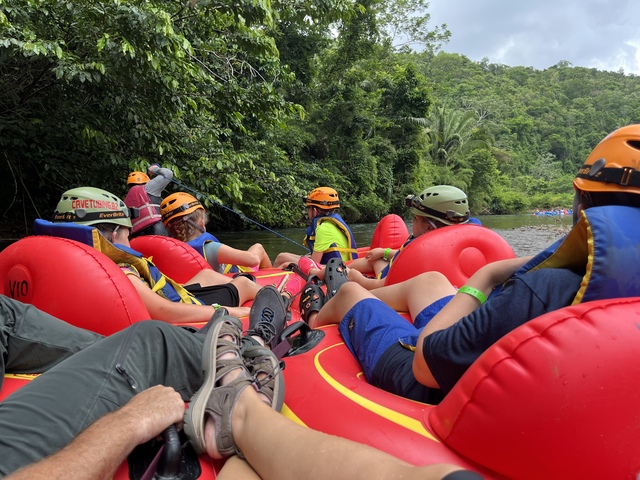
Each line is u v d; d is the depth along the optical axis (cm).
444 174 2741
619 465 88
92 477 92
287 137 1566
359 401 132
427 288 201
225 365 132
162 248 300
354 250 426
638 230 104
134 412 112
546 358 92
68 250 181
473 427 101
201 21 735
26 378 140
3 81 667
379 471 87
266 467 106
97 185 745
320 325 224
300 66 1694
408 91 2214
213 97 780
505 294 115
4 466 97
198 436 120
